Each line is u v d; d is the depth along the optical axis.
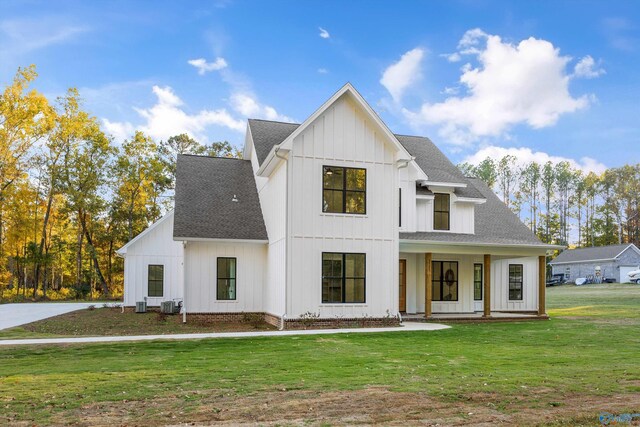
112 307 30.09
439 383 8.64
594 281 57.03
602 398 7.62
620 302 32.22
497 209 25.86
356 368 10.09
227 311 20.17
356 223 18.61
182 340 14.54
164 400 7.54
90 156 42.72
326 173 18.47
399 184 21.38
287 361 10.95
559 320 21.23
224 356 11.68
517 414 6.73
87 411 6.98
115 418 6.62
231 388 8.30
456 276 23.14
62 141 41.62
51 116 40.34
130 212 43.84
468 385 8.48
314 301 17.91
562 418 6.52
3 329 18.39
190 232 19.59
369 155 18.95
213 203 21.58
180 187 22.05
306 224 18.03
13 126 39.12
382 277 18.75
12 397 7.78
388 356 11.63
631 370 9.89
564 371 9.79
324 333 16.06
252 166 24.58
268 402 7.38
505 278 24.88
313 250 18.03
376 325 18.38
